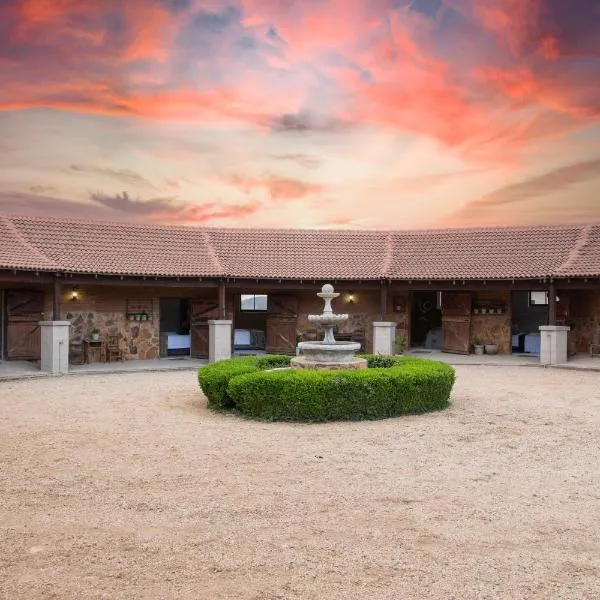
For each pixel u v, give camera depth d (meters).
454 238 22.06
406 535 5.32
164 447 8.47
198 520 5.67
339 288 20.45
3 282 18.45
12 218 19.08
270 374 10.57
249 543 5.14
